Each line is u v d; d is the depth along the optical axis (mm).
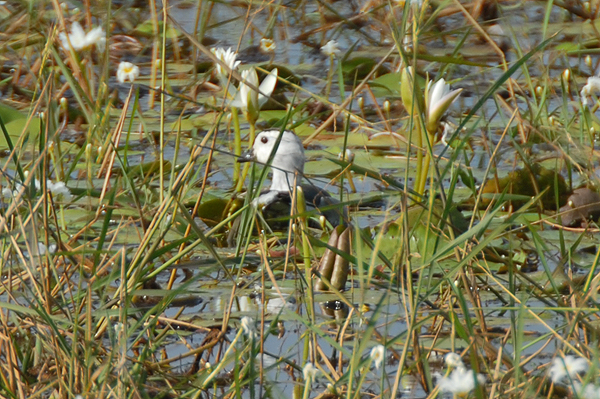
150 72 18281
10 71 18141
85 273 8820
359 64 18078
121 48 19562
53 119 8336
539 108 13156
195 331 8195
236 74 8422
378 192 12180
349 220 9938
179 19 22078
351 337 7746
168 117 15531
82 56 16078
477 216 10766
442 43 20625
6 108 14734
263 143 12469
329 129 15430
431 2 19875
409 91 10547
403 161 13453
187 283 7434
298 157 12508
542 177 11664
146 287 8938
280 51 20078
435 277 8930
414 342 6816
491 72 18188
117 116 15297
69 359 6578
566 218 10984
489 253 8406
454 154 7926
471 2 21891
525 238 10297
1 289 7910
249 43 20469
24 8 18141
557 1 21641
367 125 15281
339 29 20703
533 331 7898
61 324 7594
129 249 9141
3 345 7227
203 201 11570
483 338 7207
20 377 6652
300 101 16719
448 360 6078
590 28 20422
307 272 7855
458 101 16547
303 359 7418
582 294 7324
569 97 15734
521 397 6152
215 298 8805
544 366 6980
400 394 6859
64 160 13195
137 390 6051
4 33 17906
